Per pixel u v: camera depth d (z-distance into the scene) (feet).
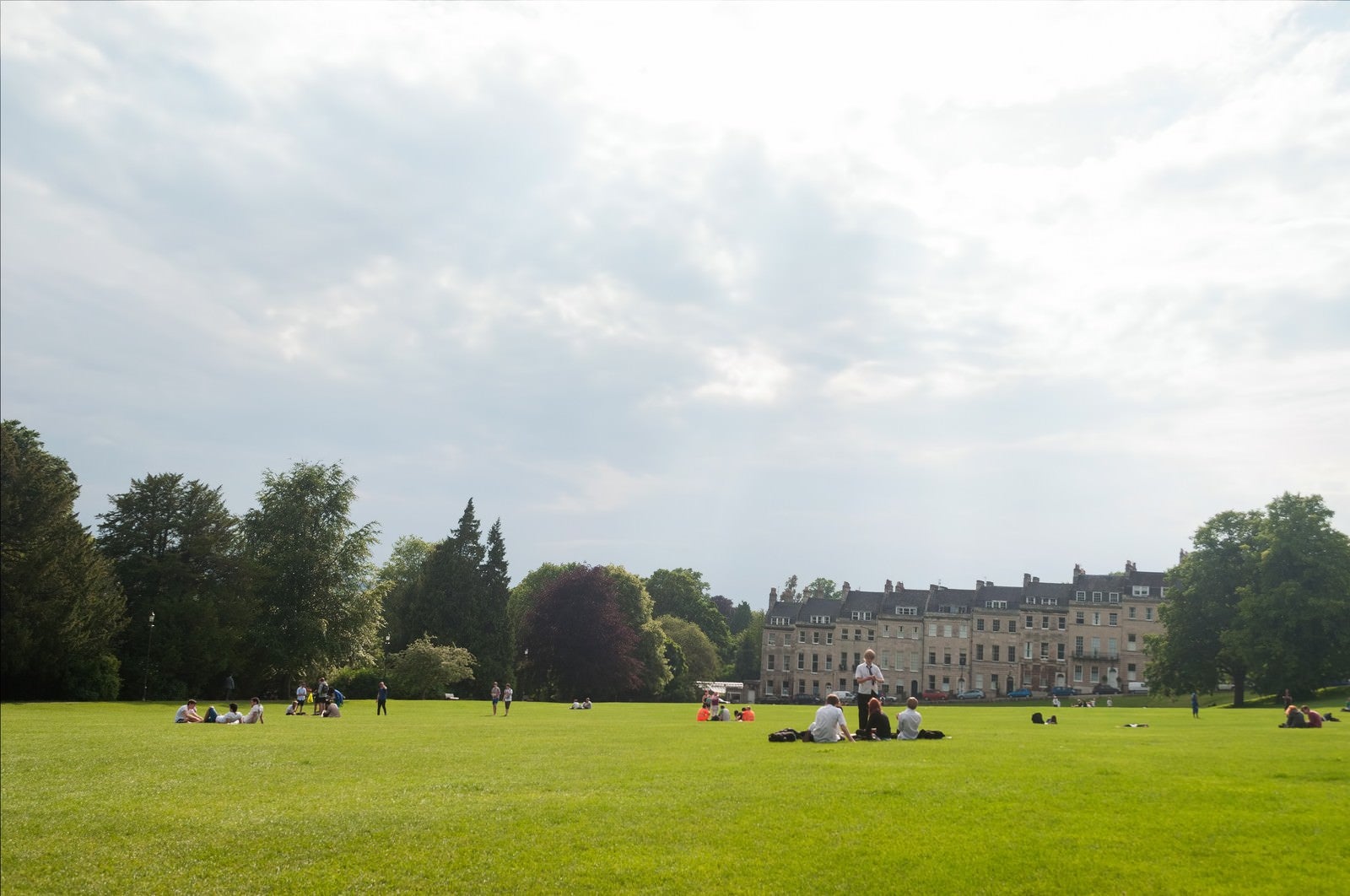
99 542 308.60
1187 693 365.40
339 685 367.04
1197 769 76.89
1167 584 379.35
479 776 83.41
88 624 262.88
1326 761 81.41
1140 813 60.29
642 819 63.31
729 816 63.00
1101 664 552.00
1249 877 49.24
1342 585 309.42
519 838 61.00
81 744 119.96
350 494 344.08
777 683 624.18
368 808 70.08
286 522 333.62
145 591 306.76
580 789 74.38
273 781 83.66
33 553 251.19
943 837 56.80
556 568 565.53
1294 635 314.76
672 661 518.78
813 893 51.03
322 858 60.13
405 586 477.36
